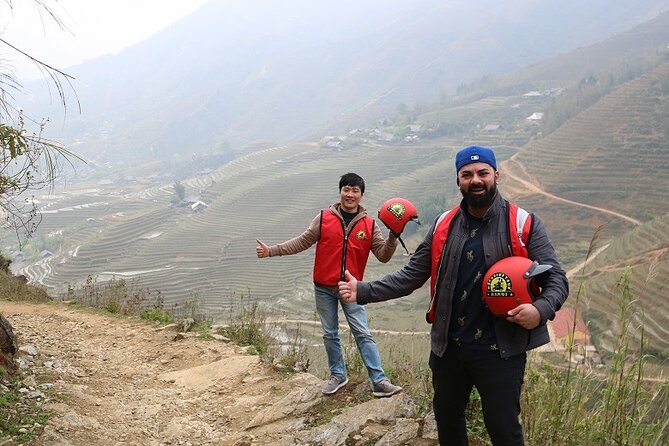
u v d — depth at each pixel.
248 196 143.62
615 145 111.31
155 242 114.00
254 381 5.55
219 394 5.35
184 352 6.93
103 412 4.80
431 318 2.89
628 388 3.59
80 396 5.05
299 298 66.88
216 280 84.81
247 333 7.52
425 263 2.97
